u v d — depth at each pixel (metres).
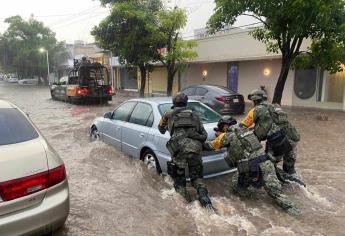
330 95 15.83
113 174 5.72
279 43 12.35
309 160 6.83
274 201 4.68
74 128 10.52
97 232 3.85
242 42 18.67
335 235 3.80
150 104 6.12
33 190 3.08
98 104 19.62
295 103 17.28
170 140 4.66
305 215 4.30
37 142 3.55
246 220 4.15
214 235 3.80
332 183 5.47
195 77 23.48
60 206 3.24
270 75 18.08
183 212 4.38
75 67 20.08
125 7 18.73
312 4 10.13
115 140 6.94
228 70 20.69
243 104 13.33
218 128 5.10
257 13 11.92
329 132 9.78
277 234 3.80
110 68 31.98
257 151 4.54
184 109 4.75
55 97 22.56
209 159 5.15
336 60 12.63
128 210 4.41
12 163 3.07
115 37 20.03
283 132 4.96
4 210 2.92
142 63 20.25
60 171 3.34
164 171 5.42
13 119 3.83
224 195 4.98
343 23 11.29
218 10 12.93
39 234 3.12
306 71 16.55
